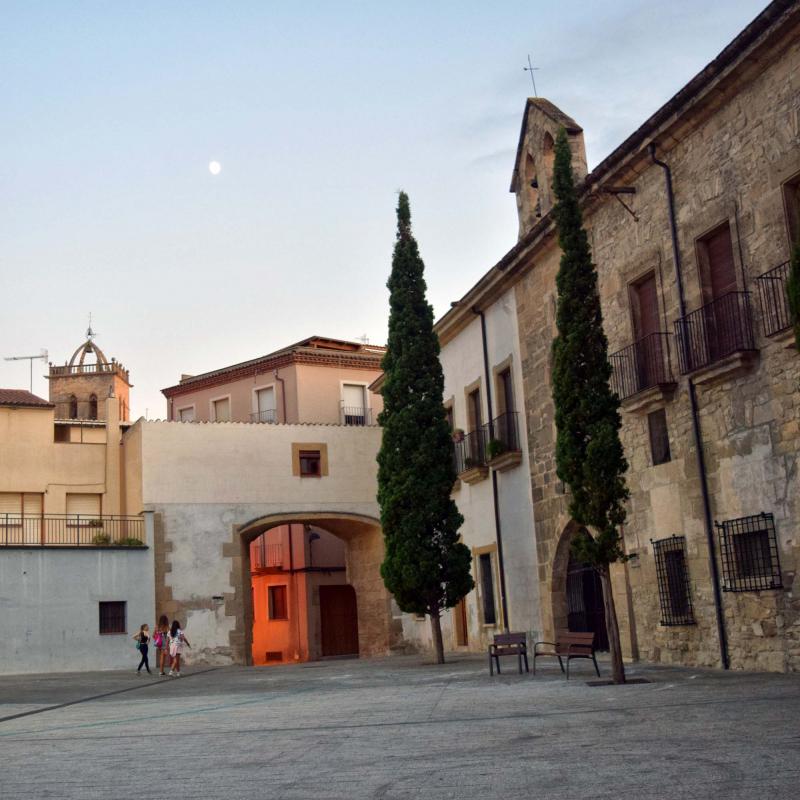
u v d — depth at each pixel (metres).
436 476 26.75
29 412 38.22
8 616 31.34
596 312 16.64
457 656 29.41
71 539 37.69
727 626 17.72
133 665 32.53
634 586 20.97
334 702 15.99
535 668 19.12
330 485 37.00
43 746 11.67
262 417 48.56
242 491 35.62
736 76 17.09
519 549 27.25
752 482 17.02
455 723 11.71
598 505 15.99
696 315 18.53
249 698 18.02
